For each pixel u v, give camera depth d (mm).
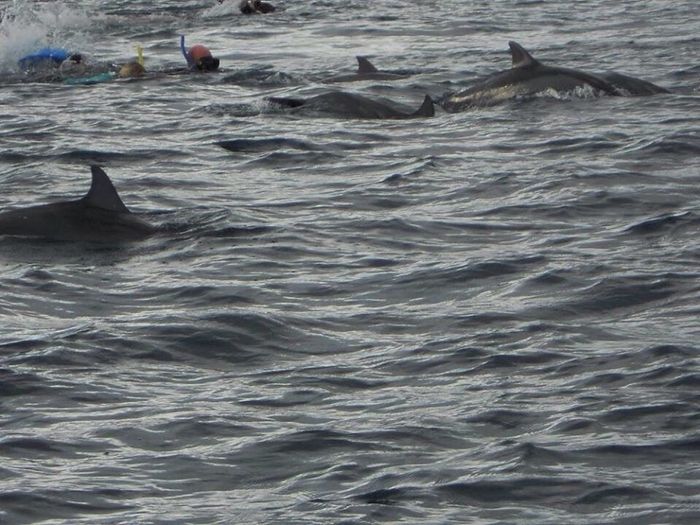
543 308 38094
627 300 38656
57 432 29750
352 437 29109
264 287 40844
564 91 74000
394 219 49000
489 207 50938
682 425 29141
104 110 75688
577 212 49844
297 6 131750
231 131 68438
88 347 35344
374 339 35969
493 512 25391
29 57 91125
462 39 107750
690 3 128125
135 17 122625
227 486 27000
